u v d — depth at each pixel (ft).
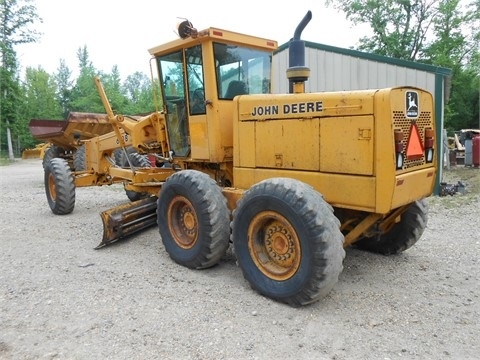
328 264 11.59
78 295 13.67
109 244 19.20
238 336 10.99
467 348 10.39
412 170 12.77
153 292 13.80
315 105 13.07
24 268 16.37
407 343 10.63
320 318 11.92
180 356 10.14
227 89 16.75
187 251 15.79
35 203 30.99
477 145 50.93
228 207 15.43
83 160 32.96
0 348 10.65
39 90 179.63
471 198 29.48
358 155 12.20
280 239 12.93
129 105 168.25
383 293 13.57
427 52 97.30
